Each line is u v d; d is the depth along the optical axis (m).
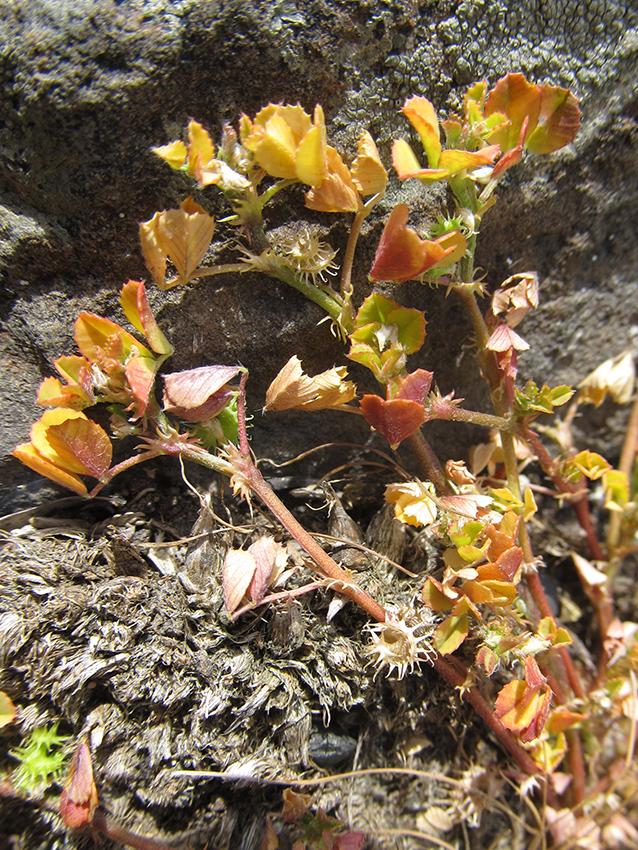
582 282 0.08
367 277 0.06
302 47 0.06
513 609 0.07
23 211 0.06
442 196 0.06
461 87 0.06
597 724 0.08
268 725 0.06
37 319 0.06
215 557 0.06
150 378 0.05
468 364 0.08
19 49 0.05
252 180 0.05
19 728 0.06
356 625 0.07
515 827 0.08
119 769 0.06
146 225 0.05
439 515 0.06
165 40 0.05
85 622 0.06
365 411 0.05
